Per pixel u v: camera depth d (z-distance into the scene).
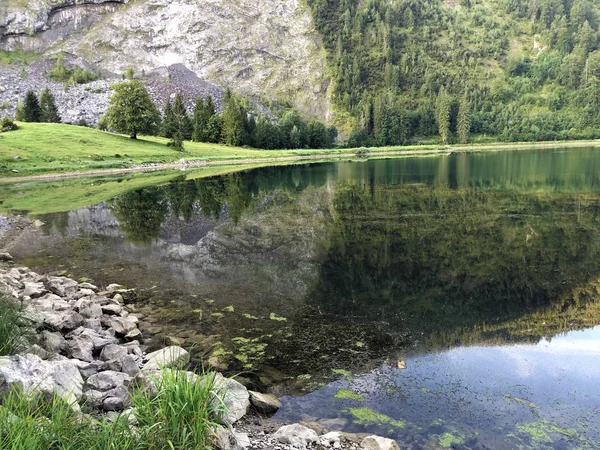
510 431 7.14
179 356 8.99
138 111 88.19
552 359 9.67
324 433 6.95
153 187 46.00
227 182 50.19
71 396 6.61
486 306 13.12
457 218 26.72
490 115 169.00
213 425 5.75
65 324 10.47
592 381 8.70
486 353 10.01
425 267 17.22
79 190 43.94
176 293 14.33
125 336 10.72
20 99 154.75
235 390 7.72
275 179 52.88
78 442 5.12
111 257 18.94
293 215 28.88
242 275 16.31
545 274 16.08
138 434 5.46
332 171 63.47
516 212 28.08
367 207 31.38
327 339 10.82
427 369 9.29
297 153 104.62
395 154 116.06
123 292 14.15
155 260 18.45
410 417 7.53
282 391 8.43
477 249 19.72
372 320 12.08
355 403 7.98
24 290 13.00
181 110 109.94
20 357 6.85
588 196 33.62
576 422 7.39
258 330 11.40
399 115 158.38
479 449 6.69
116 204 34.44
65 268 17.31
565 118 161.50
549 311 12.62
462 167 64.06
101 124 98.12
